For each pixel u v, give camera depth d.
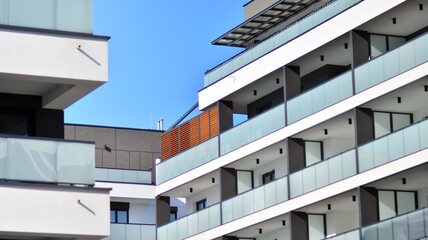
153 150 79.94
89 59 30.30
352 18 53.22
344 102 53.25
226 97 63.19
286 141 57.38
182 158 66.25
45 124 31.80
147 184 71.94
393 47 53.53
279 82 60.16
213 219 62.69
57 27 30.31
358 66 52.31
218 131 63.22
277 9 60.12
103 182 71.00
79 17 30.58
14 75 29.66
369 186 51.78
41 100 31.86
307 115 55.88
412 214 48.22
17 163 29.33
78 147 29.98
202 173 64.25
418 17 51.28
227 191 62.59
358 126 52.38
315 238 56.62
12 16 30.00
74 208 29.62
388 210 52.09
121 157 78.75
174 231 65.56
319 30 55.50
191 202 68.50
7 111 31.59
